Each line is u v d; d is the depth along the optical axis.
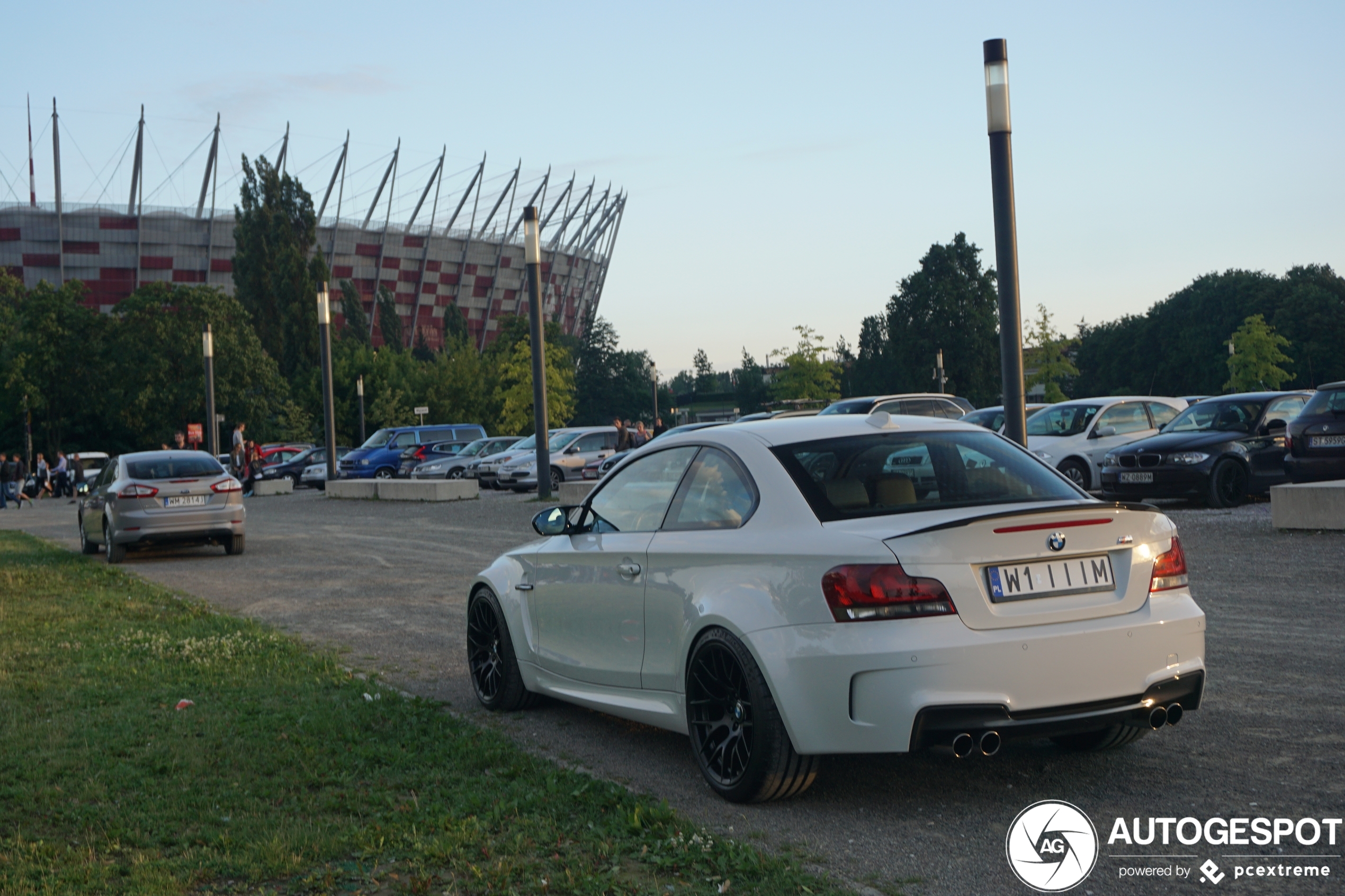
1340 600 8.42
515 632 6.12
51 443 68.50
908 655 3.95
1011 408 13.12
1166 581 4.37
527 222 25.11
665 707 4.96
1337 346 86.31
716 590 4.55
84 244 116.50
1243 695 5.91
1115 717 4.16
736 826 4.23
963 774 4.79
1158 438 15.97
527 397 67.44
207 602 11.30
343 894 3.64
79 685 7.17
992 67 12.95
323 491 40.25
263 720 6.03
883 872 3.71
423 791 4.69
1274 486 12.35
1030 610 4.11
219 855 4.00
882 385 108.69
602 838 4.01
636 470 5.54
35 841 4.20
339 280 131.12
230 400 67.75
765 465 4.70
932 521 4.18
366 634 9.13
